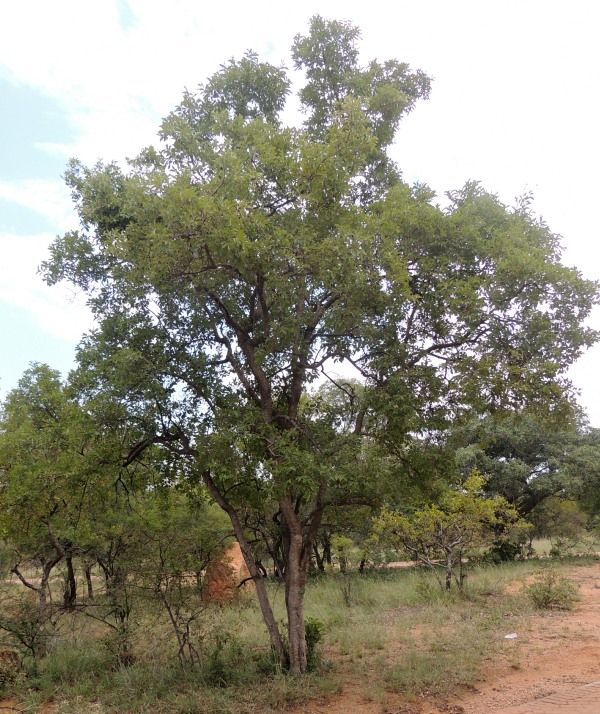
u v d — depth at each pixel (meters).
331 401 11.20
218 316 9.80
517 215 9.50
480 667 8.86
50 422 10.36
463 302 8.09
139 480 10.48
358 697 7.85
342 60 10.86
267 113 10.55
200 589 10.20
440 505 15.92
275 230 7.84
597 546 31.48
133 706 7.63
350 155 8.79
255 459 8.73
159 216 8.17
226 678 8.52
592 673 8.31
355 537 21.41
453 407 9.09
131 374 8.62
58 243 9.57
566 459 25.38
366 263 8.05
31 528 11.24
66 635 10.70
